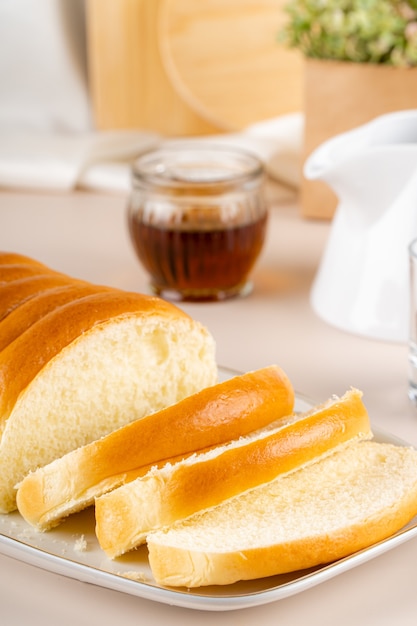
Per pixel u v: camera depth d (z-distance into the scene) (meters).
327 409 0.71
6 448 0.71
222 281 0.92
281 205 1.10
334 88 0.99
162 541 0.67
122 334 0.73
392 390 0.82
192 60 1.22
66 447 0.73
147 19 1.25
